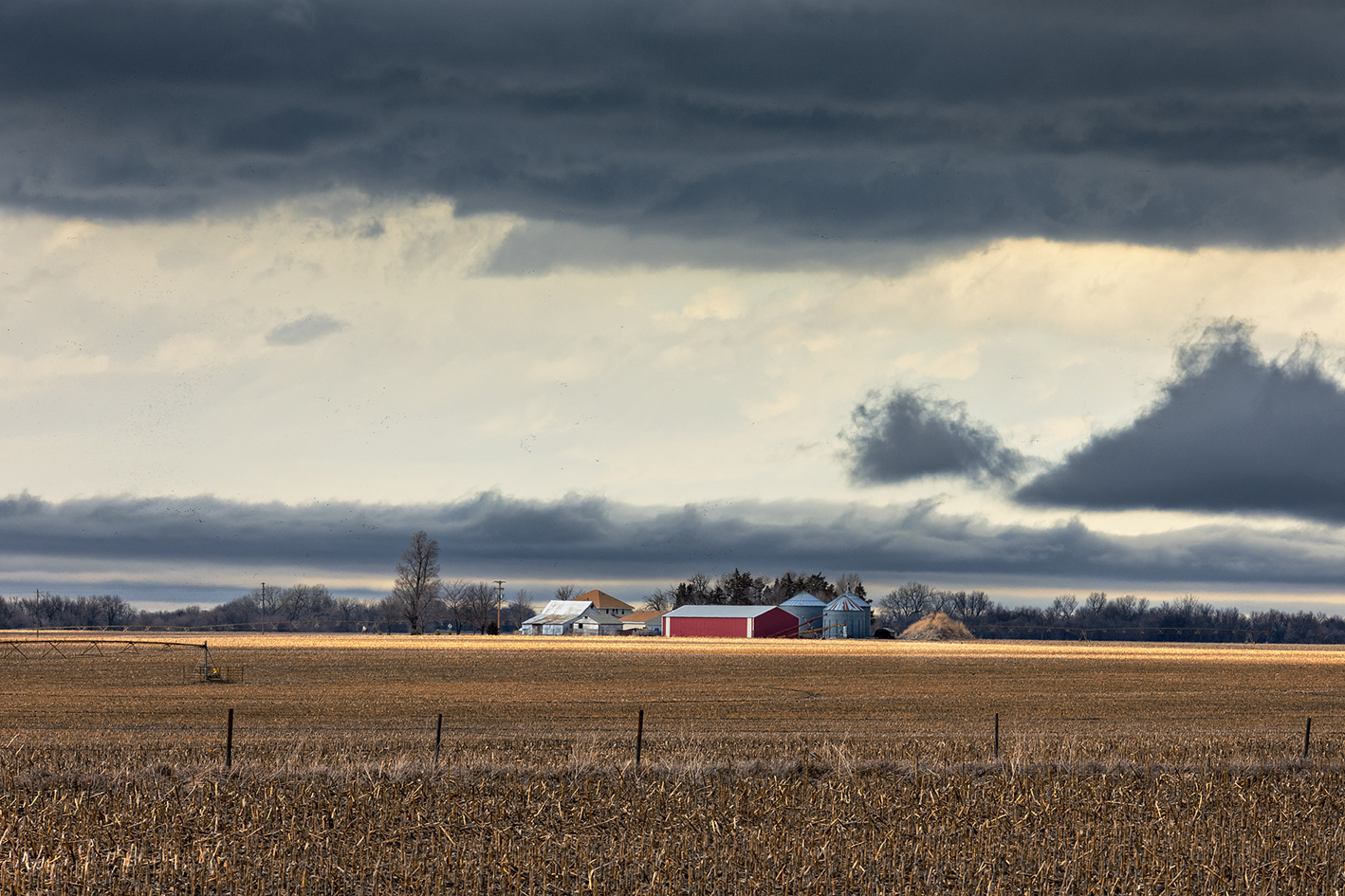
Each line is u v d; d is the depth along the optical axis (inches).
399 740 3447.3
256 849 1740.9
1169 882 1690.5
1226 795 2252.7
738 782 2271.2
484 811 1988.2
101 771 2330.2
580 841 1806.1
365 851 1734.7
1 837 1742.1
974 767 2519.7
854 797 2142.0
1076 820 2000.5
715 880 1647.4
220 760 2623.0
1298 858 1787.6
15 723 4104.3
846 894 1625.2
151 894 1556.3
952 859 1779.0
